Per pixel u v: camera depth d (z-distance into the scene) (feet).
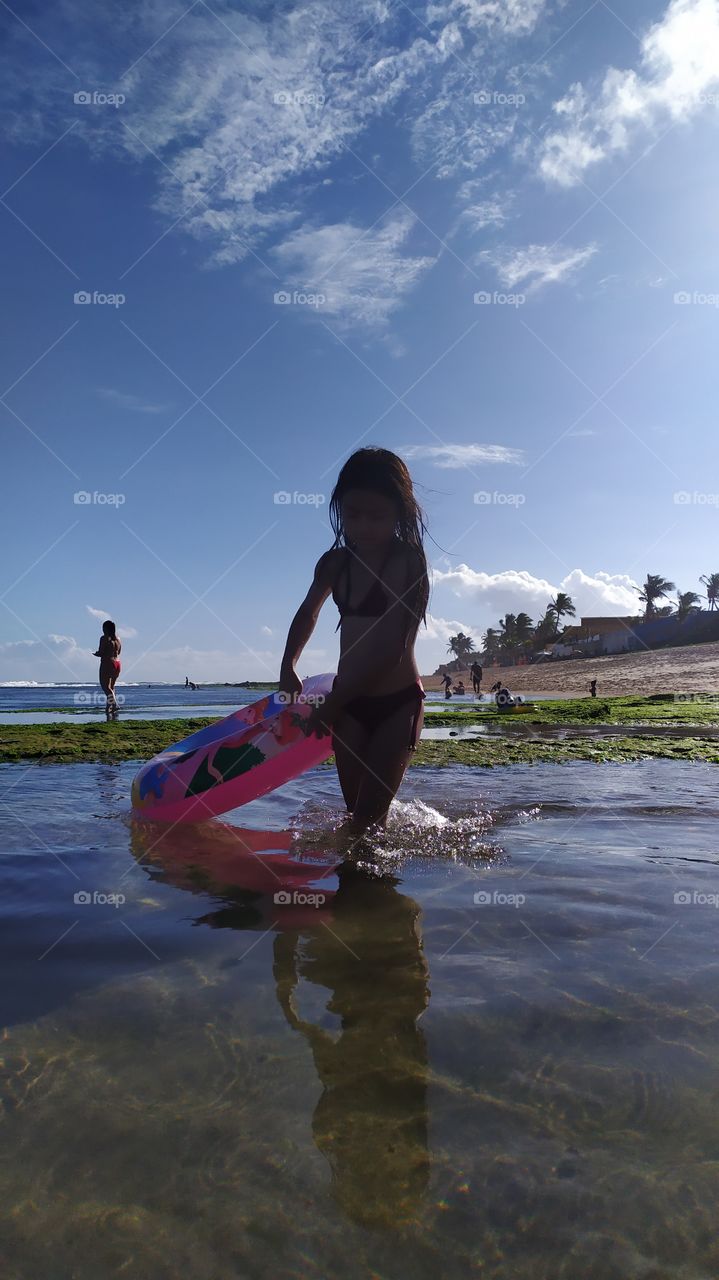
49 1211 3.24
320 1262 2.97
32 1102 4.03
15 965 6.08
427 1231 3.13
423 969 5.94
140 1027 4.92
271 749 11.95
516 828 11.53
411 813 12.47
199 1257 3.00
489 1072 4.33
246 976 5.82
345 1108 3.97
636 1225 3.15
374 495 11.66
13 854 10.12
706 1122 3.83
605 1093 4.10
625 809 13.00
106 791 15.37
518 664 366.02
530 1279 2.87
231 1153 3.61
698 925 7.04
